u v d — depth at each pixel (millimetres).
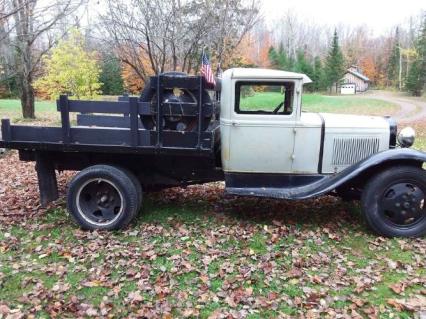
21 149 4703
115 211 4742
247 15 11789
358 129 4723
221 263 3873
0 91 34375
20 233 4559
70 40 19281
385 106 33750
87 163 4930
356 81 63000
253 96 4641
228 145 4742
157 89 4340
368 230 4664
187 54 9211
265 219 4965
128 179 4574
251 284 3527
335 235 4484
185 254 4043
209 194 5949
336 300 3297
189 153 4488
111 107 4496
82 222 4629
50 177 4871
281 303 3271
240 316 3096
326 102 34125
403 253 4113
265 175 4855
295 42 66000
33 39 13672
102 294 3395
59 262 3924
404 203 4395
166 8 9039
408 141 4766
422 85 53062
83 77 19891
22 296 3346
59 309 3186
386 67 73938
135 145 4508
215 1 9547
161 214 5125
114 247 4195
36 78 21344
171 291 3422
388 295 3387
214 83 4457
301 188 4762
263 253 4082
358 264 3883
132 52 9758
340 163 4801
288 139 4703
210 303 3264
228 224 4801
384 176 4391
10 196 5906
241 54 13219
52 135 4570
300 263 3854
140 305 3240
